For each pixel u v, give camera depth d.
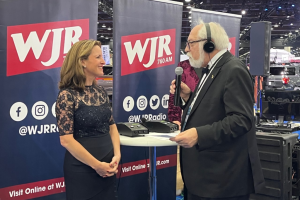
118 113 2.54
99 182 1.65
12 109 2.04
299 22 12.27
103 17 11.74
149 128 2.17
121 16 2.47
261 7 9.95
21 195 2.10
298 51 16.92
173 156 2.92
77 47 1.67
